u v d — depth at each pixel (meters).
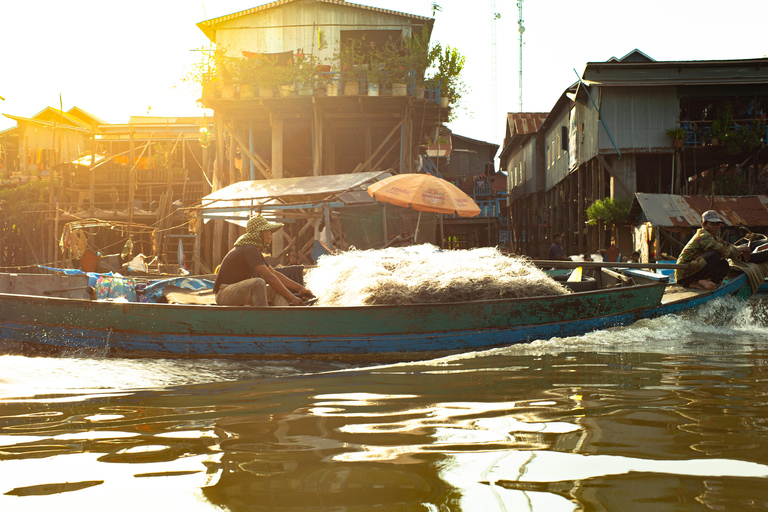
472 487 1.69
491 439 2.24
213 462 1.97
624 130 19.61
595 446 2.12
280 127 16.42
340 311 4.99
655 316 6.52
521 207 34.59
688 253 7.73
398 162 17.47
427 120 17.47
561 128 25.58
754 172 18.94
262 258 5.54
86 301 4.90
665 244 17.14
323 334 4.96
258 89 15.72
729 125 18.81
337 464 1.93
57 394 3.34
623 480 1.74
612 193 19.50
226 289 5.45
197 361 4.68
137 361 4.63
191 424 2.54
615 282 7.67
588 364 4.32
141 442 2.24
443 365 4.49
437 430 2.39
